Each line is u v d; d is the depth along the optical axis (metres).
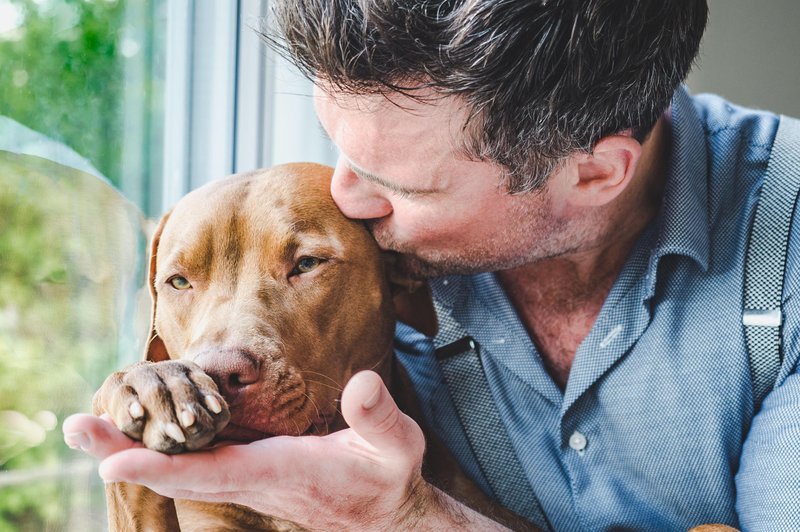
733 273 1.73
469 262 1.63
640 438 1.75
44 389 1.86
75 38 1.99
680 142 1.76
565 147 1.44
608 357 1.74
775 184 1.76
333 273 1.65
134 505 1.44
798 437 1.60
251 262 1.62
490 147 1.40
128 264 2.07
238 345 1.45
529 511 1.90
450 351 1.91
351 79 1.31
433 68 1.29
